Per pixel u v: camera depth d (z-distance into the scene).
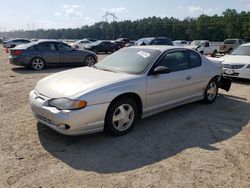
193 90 5.84
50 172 3.39
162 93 5.03
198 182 3.23
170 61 5.27
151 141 4.34
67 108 3.88
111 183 3.19
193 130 4.84
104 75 4.67
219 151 4.04
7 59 18.41
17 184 3.13
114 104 4.28
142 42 21.36
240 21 78.88
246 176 3.38
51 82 4.54
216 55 27.28
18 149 3.96
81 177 3.30
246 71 9.18
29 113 5.55
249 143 4.34
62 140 4.29
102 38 112.81
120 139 4.39
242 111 6.02
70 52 13.37
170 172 3.44
